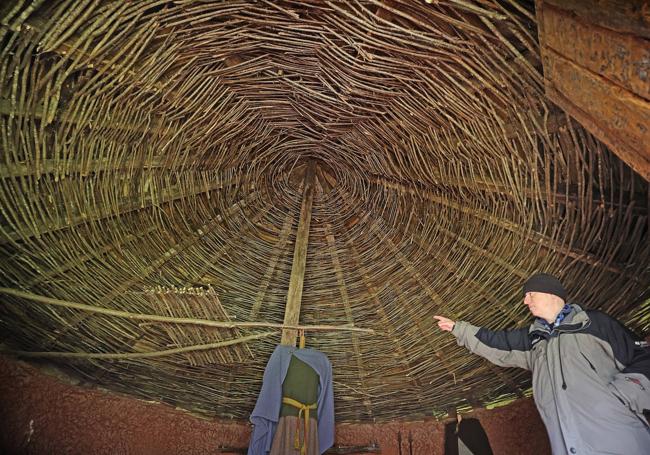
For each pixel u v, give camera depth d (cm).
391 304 448
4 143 270
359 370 432
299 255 464
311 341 438
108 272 363
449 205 398
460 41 262
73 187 322
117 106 310
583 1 155
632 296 319
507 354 292
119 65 283
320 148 470
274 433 356
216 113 376
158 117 344
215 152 418
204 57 323
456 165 358
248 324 374
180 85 332
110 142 326
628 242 311
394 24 274
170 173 391
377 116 376
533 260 353
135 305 371
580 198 304
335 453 401
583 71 173
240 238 466
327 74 346
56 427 319
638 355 236
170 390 391
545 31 193
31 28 234
